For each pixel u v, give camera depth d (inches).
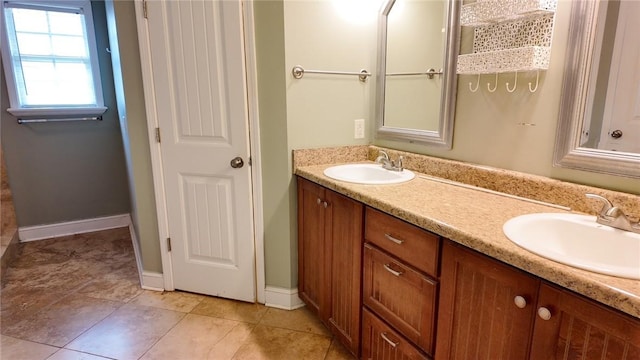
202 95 81.5
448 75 68.5
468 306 43.8
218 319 84.3
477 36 62.8
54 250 121.7
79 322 83.0
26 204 128.0
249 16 75.5
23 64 121.6
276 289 88.6
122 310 87.7
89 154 134.3
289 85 77.2
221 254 90.0
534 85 55.4
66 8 122.6
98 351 73.7
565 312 33.8
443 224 45.3
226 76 79.3
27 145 125.0
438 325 48.4
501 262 39.1
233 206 86.4
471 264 42.6
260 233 86.3
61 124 128.3
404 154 78.6
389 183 66.1
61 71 126.7
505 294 39.2
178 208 90.0
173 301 91.6
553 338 35.0
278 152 80.8
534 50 51.6
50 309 88.1
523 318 37.7
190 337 78.0
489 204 53.6
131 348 74.6
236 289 91.0
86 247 124.3
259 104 79.7
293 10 74.7
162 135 86.0
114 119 135.3
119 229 140.9
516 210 50.7
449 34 67.3
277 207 83.9
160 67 82.0
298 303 89.2
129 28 82.2
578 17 48.7
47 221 132.0
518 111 58.2
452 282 45.5
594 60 48.0
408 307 53.4
